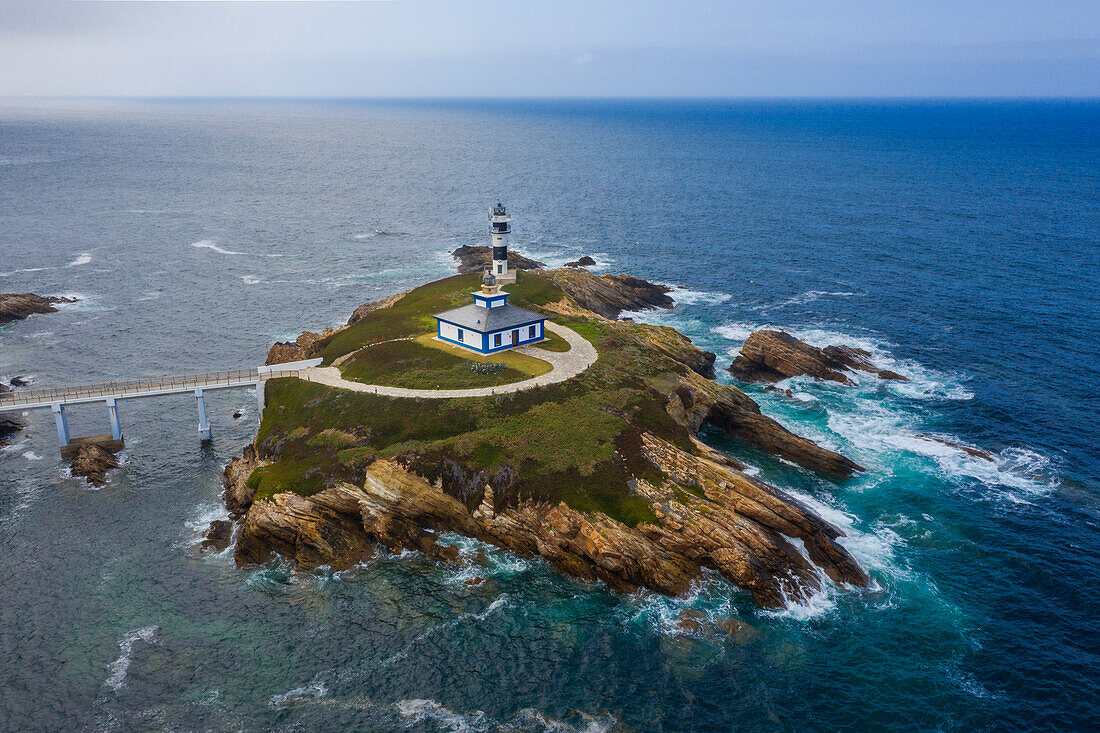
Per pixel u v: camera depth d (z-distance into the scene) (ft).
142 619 165.27
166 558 186.39
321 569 181.37
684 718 139.95
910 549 187.83
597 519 180.65
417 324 291.17
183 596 172.65
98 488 217.77
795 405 267.18
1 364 307.58
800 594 170.50
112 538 194.18
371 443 209.36
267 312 386.11
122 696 144.66
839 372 288.10
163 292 416.87
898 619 164.66
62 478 222.48
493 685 147.43
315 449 208.95
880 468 224.74
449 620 164.55
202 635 160.35
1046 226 533.14
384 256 505.25
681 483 192.95
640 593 172.55
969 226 540.11
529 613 166.71
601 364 252.21
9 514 203.41
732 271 446.60
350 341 281.95
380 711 141.49
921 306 372.17
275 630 161.99
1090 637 158.30
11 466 228.22
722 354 318.86
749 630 160.86
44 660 153.28
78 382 290.35
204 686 147.13
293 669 151.33
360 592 173.37
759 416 240.94
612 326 295.07
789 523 183.21
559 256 485.97
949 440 240.73
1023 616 164.86
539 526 184.03
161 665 152.25
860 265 450.30
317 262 488.85
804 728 137.80
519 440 204.54
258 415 268.00
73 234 550.77
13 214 614.34
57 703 142.92
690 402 242.78
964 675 149.18
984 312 359.25
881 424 252.21
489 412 217.97
